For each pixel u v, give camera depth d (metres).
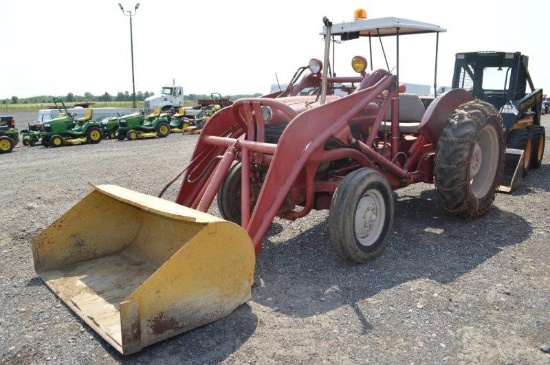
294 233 5.14
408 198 6.55
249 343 2.99
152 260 4.10
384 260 4.30
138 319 2.78
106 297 3.52
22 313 3.41
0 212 6.30
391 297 3.58
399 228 5.20
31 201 6.96
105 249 4.25
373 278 3.92
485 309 3.38
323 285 3.81
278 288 3.77
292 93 5.34
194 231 3.83
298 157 3.94
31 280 3.95
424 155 5.47
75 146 15.95
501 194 6.68
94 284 3.74
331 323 3.22
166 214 3.15
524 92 9.25
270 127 4.49
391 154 5.05
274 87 13.28
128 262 4.14
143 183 8.23
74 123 16.83
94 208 4.13
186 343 2.99
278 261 4.35
